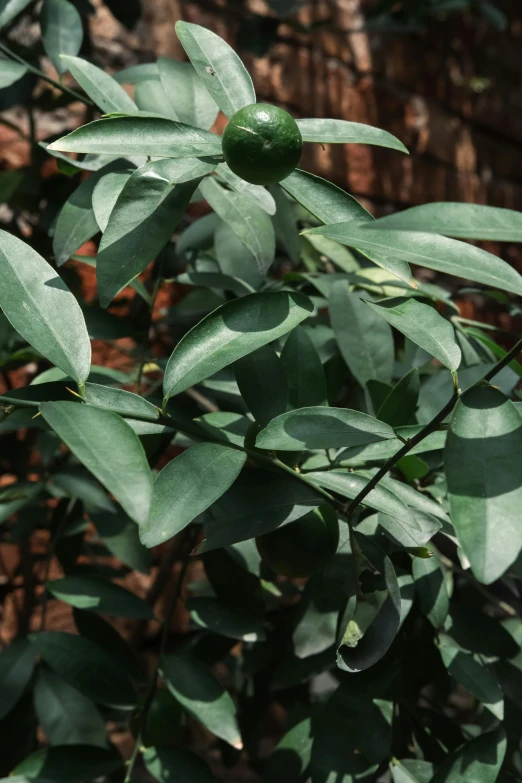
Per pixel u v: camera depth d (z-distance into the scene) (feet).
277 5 3.75
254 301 1.92
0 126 3.80
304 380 2.17
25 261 1.92
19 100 3.28
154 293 2.58
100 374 2.46
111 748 2.69
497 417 1.68
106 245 1.85
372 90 4.82
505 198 5.62
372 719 2.18
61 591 2.38
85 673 2.32
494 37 5.61
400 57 4.99
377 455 2.07
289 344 2.19
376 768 2.26
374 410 2.40
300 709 2.74
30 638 2.39
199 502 1.81
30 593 3.46
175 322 3.12
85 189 2.21
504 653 2.28
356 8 4.81
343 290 2.55
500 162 5.64
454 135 5.28
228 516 1.97
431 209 1.56
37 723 2.49
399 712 2.37
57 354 1.87
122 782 2.54
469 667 2.18
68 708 2.40
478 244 5.27
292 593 3.02
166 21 4.14
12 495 2.59
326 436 1.85
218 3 4.29
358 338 2.50
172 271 3.28
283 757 2.31
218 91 1.93
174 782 2.18
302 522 2.01
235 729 2.19
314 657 2.49
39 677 2.44
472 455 1.65
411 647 2.32
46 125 3.93
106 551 3.36
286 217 2.84
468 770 2.06
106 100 2.12
